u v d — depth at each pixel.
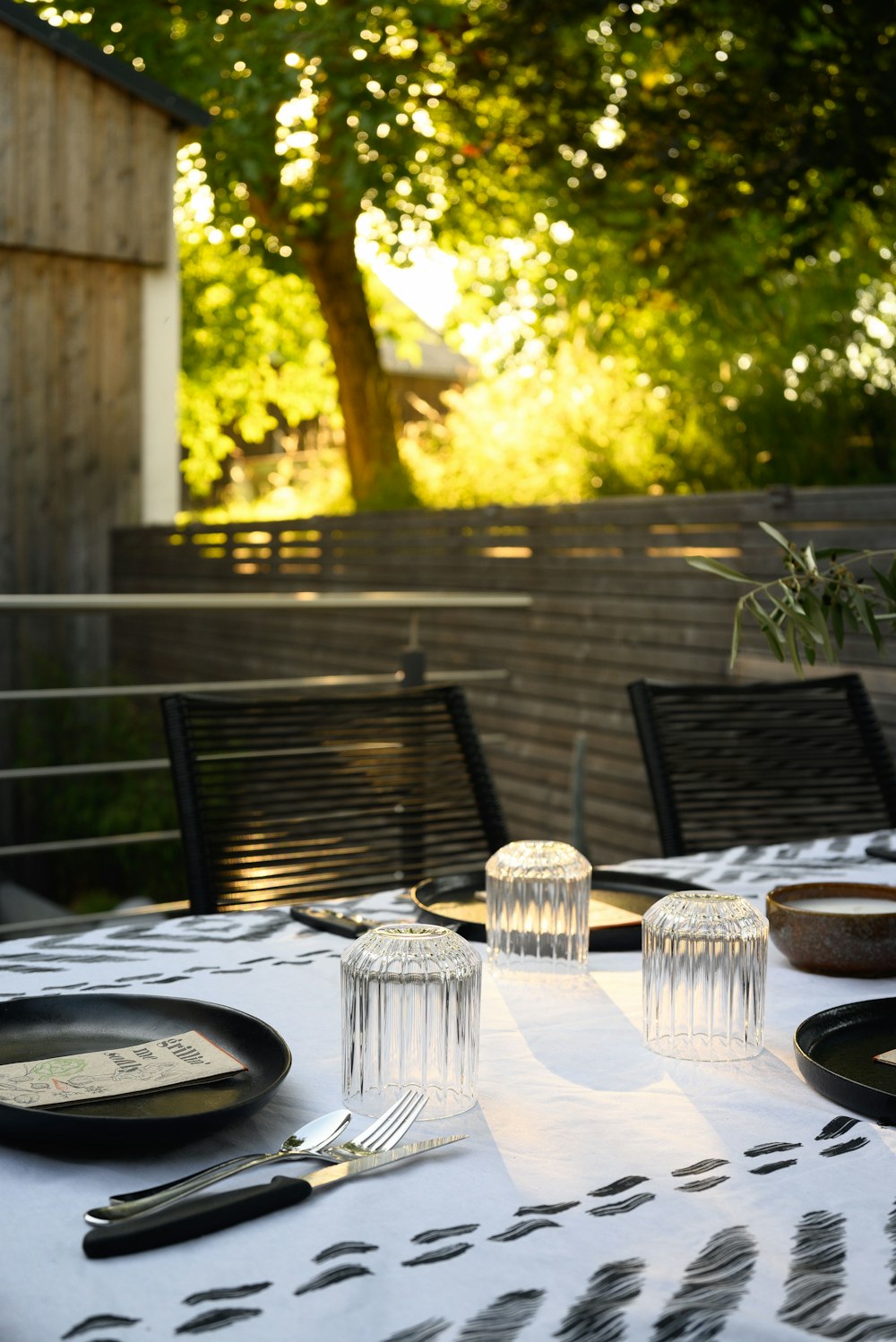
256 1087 0.93
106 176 6.72
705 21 6.56
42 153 6.52
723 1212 0.77
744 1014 1.03
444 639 5.62
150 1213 0.73
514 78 7.34
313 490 10.67
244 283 11.93
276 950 1.35
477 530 5.52
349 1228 0.73
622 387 7.03
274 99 6.38
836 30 5.68
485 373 8.47
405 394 18.70
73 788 6.75
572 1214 0.76
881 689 3.68
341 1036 0.94
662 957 1.04
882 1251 0.73
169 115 6.85
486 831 2.12
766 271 6.43
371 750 2.05
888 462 5.46
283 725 2.00
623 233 7.71
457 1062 0.92
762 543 4.07
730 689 2.37
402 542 5.88
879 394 5.56
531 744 5.13
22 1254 0.70
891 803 2.36
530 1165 0.83
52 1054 1.00
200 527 7.20
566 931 1.27
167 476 7.19
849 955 1.25
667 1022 1.04
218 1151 0.84
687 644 4.39
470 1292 0.67
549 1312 0.66
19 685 7.00
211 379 13.82
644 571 4.55
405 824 2.05
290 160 7.42
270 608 3.13
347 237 8.54
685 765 2.30
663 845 2.19
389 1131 0.85
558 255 8.20
